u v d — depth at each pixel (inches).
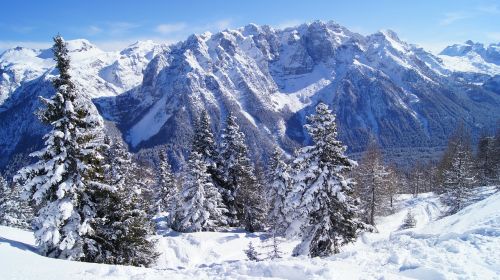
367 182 2394.2
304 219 1116.5
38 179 953.5
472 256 596.4
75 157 979.3
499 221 736.3
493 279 510.3
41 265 701.9
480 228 705.6
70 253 935.0
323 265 635.5
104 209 1031.0
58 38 969.5
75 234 942.4
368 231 1158.3
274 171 2078.0
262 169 2667.3
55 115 972.6
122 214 1043.3
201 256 1569.9
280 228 1683.1
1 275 632.4
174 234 1838.1
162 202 2593.5
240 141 2037.4
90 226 972.6
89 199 1015.6
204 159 1995.6
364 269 612.4
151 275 629.9
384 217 2780.5
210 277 600.7
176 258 1525.6
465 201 2278.5
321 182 1070.4
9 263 699.4
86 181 990.4
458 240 674.8
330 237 1093.8
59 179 928.3
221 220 1931.6
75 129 974.4
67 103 959.0
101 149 1034.1
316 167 1072.2
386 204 2883.9
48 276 633.0
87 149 980.6
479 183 2940.5
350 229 1109.7
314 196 1091.3
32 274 643.5
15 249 831.1
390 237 808.3
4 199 2210.9
